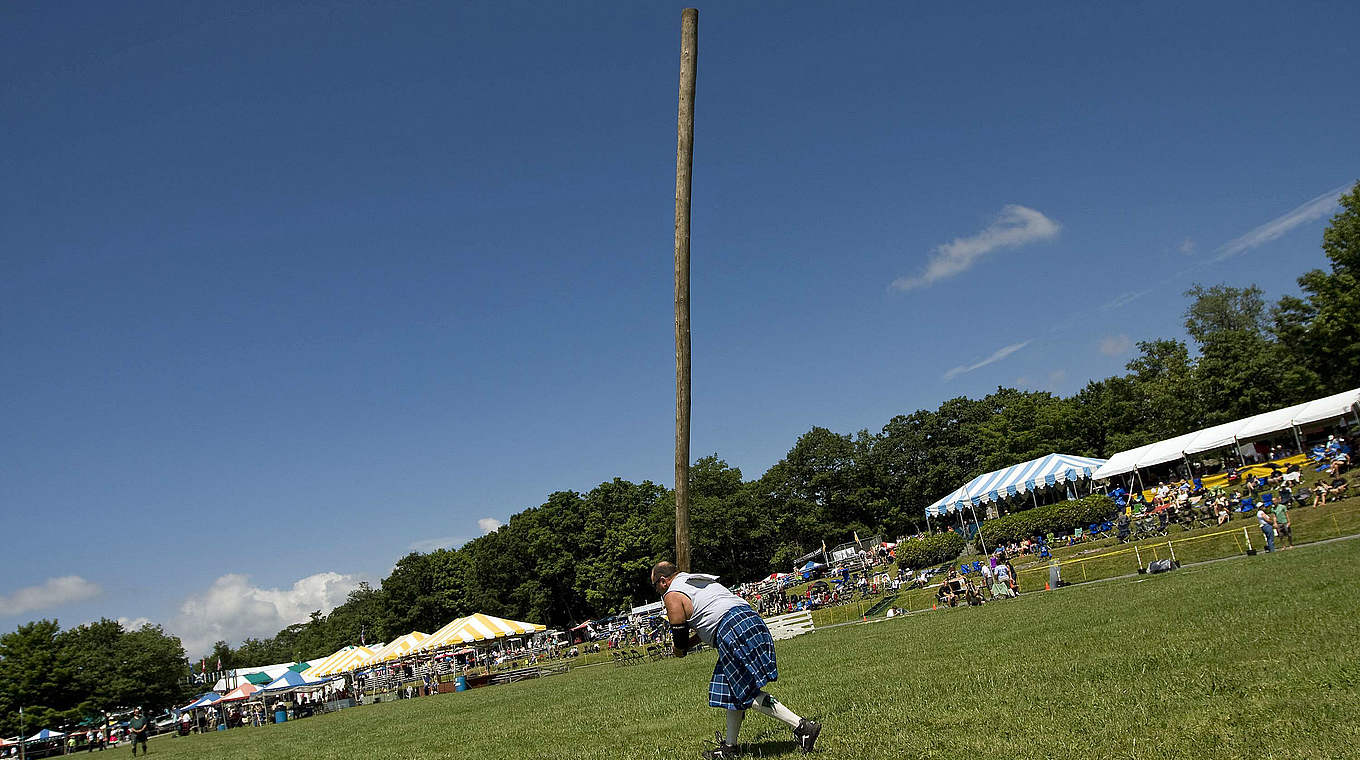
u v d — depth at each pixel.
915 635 14.59
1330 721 3.94
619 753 6.36
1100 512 34.03
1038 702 5.54
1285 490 25.91
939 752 4.53
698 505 76.00
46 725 66.88
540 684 25.05
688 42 6.90
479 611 85.31
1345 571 10.94
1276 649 6.05
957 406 82.00
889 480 82.31
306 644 135.38
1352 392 31.98
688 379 6.59
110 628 79.75
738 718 5.27
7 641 68.94
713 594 5.42
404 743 10.87
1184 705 4.75
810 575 60.50
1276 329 53.03
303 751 12.67
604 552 77.38
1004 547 34.78
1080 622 10.84
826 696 7.61
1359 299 41.12
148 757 22.53
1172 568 20.39
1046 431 65.81
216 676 104.50
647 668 22.05
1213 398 54.91
